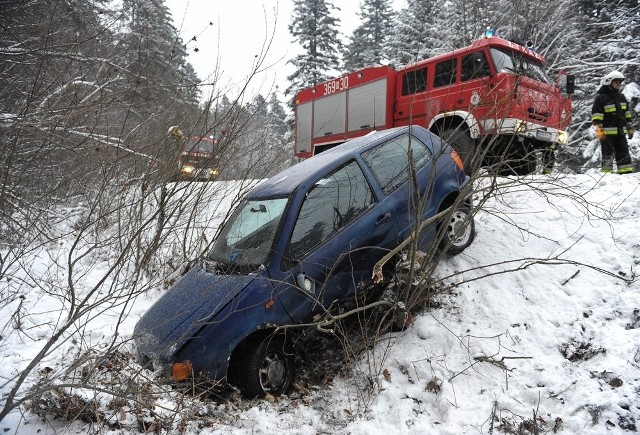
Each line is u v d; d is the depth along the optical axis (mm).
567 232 4691
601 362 3154
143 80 4688
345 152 4297
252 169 6117
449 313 3953
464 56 7883
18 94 4961
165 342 3391
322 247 3705
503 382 3191
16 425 2844
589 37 16516
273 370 3461
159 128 4961
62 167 5352
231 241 4070
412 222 4195
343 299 3828
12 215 5035
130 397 2729
